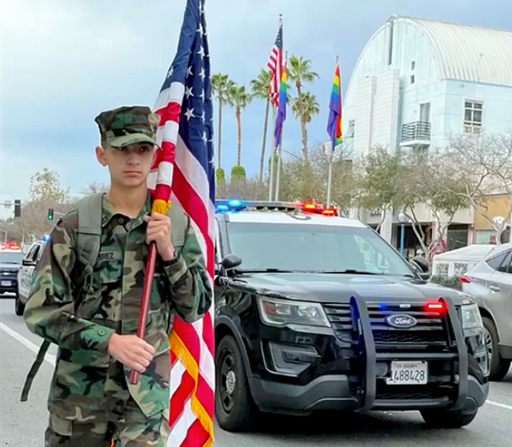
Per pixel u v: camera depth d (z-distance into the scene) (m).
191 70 4.06
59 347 3.10
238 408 6.55
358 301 6.07
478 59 45.50
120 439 3.06
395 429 7.09
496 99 45.25
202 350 3.98
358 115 49.97
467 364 6.18
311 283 6.50
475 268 10.84
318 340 6.00
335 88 24.52
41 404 8.14
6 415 7.63
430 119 45.47
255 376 6.25
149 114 3.19
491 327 10.18
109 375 3.06
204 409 3.95
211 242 4.06
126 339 2.97
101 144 3.24
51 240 3.12
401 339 6.09
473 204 34.06
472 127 44.81
